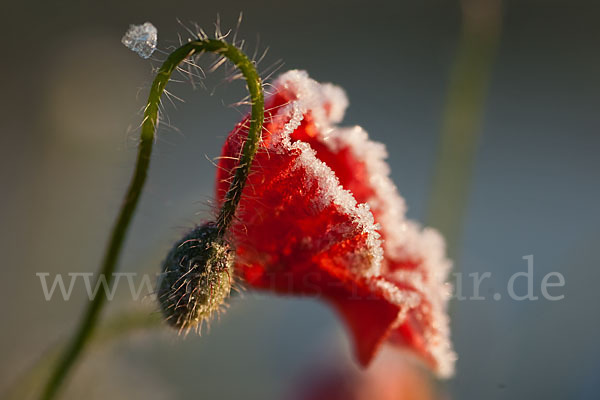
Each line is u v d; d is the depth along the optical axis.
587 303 0.44
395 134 0.70
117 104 0.56
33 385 0.32
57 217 0.53
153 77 0.28
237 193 0.27
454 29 0.85
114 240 0.29
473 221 0.62
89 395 0.38
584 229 0.61
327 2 0.88
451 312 0.37
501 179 0.68
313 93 0.28
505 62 0.86
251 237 0.28
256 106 0.27
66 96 0.55
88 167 0.54
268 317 0.48
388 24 0.87
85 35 0.75
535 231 0.61
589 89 0.82
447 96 0.36
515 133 0.75
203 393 0.45
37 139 0.63
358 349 0.28
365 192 0.28
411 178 0.65
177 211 0.35
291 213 0.28
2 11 0.73
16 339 0.47
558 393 0.41
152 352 0.43
